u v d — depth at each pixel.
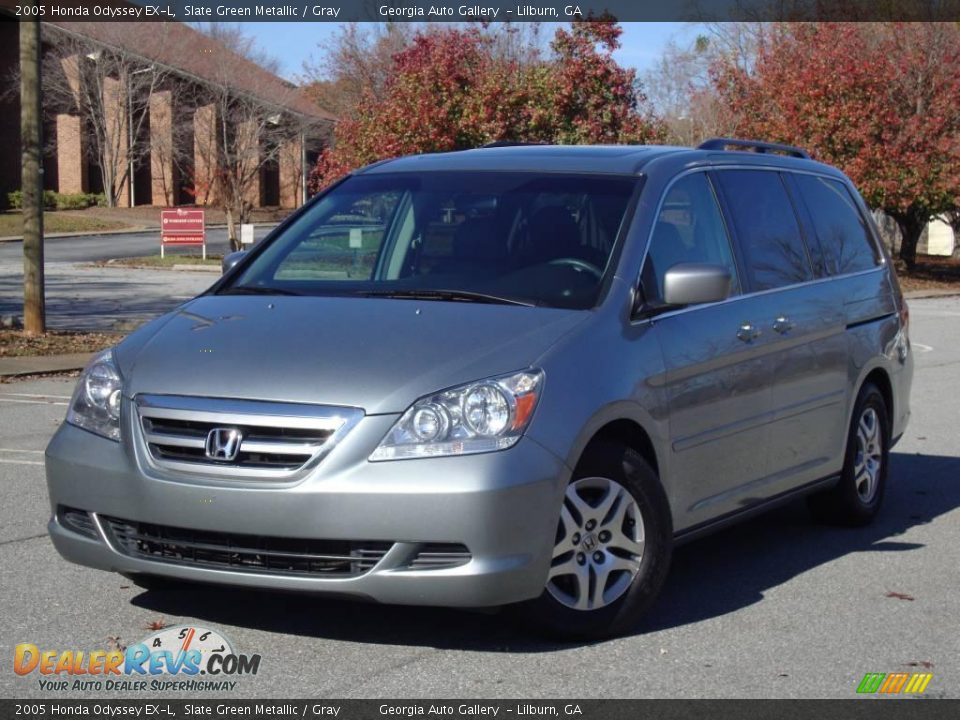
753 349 5.87
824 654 4.91
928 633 5.21
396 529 4.42
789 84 33.16
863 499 7.12
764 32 37.38
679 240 5.75
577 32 25.61
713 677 4.62
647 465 5.05
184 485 4.58
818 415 6.50
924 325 22.11
